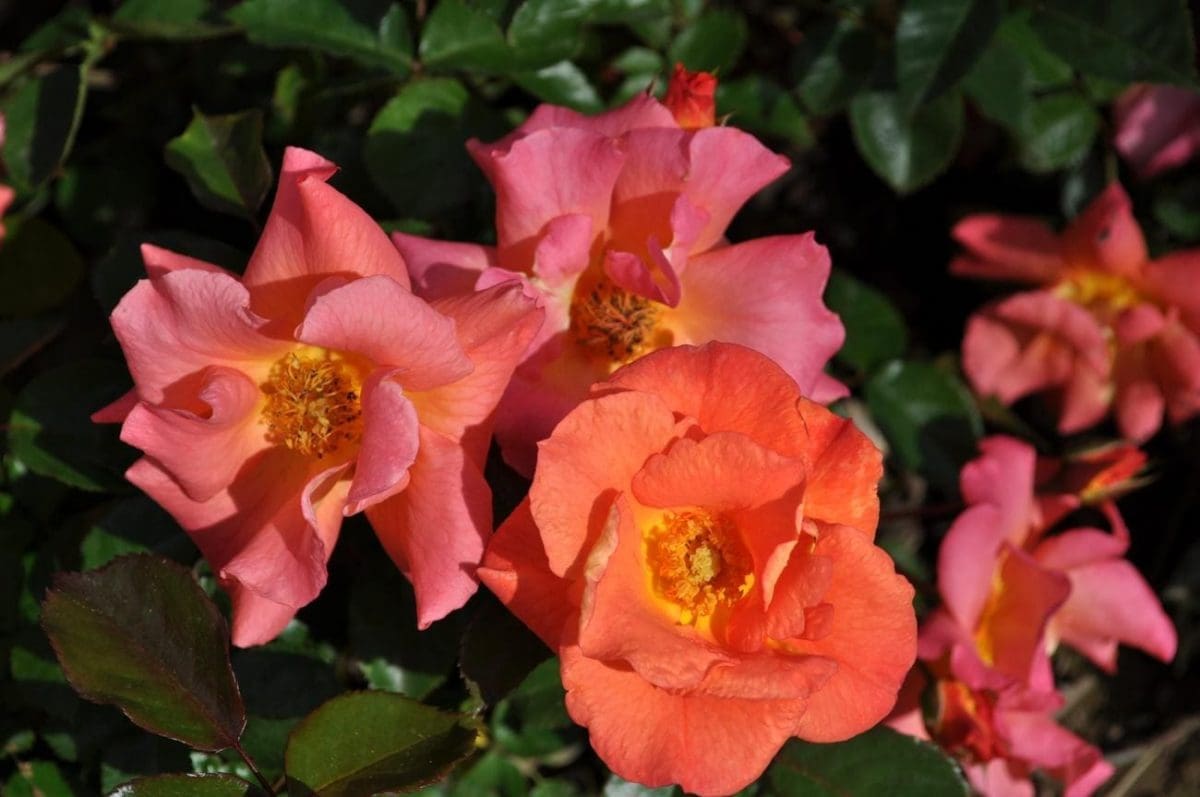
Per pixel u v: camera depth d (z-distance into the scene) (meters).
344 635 0.45
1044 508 0.46
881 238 0.59
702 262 0.38
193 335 0.35
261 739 0.42
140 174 0.50
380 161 0.43
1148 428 0.50
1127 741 0.59
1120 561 0.46
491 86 0.48
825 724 0.35
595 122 0.39
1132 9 0.45
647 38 0.47
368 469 0.34
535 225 0.37
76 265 0.48
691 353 0.35
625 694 0.35
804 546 0.35
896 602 0.35
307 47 0.43
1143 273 0.49
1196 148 0.51
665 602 0.36
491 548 0.35
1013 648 0.44
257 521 0.37
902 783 0.41
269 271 0.36
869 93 0.48
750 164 0.38
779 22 0.55
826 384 0.41
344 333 0.34
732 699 0.34
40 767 0.44
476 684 0.38
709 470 0.34
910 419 0.49
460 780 0.49
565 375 0.38
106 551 0.41
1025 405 0.58
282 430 0.37
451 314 0.35
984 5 0.45
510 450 0.37
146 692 0.36
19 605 0.43
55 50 0.45
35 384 0.41
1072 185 0.53
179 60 0.51
